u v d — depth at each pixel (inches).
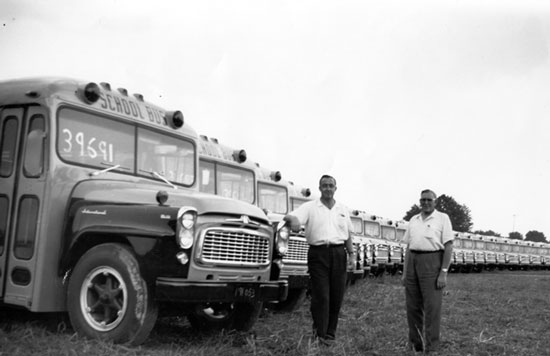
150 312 219.6
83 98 254.1
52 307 237.3
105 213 232.5
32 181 241.8
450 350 263.0
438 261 254.7
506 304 470.3
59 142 242.8
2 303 243.8
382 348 257.8
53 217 237.9
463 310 414.0
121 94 272.2
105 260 224.7
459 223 2974.9
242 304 267.4
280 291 257.8
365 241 739.4
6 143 252.7
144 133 276.2
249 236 243.1
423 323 262.1
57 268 238.7
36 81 251.8
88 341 218.2
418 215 263.6
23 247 241.0
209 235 228.5
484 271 1485.0
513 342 295.3
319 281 258.4
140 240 221.9
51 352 202.4
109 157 259.1
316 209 263.9
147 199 234.2
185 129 300.5
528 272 1524.4
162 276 219.0
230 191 406.0
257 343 248.7
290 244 357.1
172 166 287.7
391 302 435.5
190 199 232.7
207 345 239.3
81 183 245.6
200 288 222.7
